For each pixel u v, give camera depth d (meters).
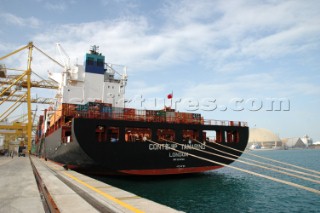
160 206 7.39
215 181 27.17
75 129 21.08
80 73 37.34
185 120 27.20
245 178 30.23
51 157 38.06
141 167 23.25
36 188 11.88
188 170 25.50
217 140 28.27
